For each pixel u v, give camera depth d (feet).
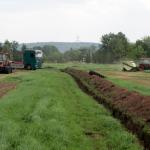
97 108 90.22
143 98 77.25
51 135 53.26
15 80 151.12
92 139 61.62
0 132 50.42
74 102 98.48
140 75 211.00
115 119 75.56
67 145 52.37
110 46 625.82
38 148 45.50
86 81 143.74
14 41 438.81
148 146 55.98
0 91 111.55
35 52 268.21
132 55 526.57
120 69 280.51
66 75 203.92
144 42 548.31
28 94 92.38
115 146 57.52
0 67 204.44
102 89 110.11
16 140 47.55
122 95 89.25
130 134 62.28
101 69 281.33
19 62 267.39
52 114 68.90
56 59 637.30
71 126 65.26
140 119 64.39
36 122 60.18
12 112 69.00
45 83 129.59
